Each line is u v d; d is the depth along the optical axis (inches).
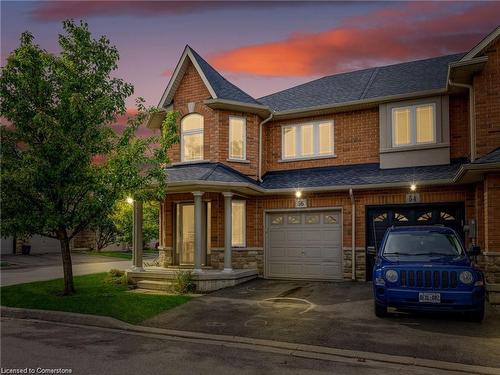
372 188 554.3
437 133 568.7
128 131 472.7
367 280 564.1
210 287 526.6
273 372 245.3
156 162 472.7
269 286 539.5
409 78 647.1
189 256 642.2
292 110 647.8
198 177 542.6
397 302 339.9
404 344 292.2
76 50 471.2
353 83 695.1
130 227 1195.3
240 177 586.9
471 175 454.6
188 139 649.0
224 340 321.1
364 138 619.5
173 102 661.3
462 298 325.7
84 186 450.3
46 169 427.2
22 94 449.1
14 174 418.9
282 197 619.8
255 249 626.8
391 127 595.5
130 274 572.7
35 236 1176.2
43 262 940.6
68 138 433.1
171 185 529.7
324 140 647.1
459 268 332.8
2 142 454.0
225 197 558.9
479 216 483.5
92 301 439.2
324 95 676.1
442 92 559.2
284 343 305.1
